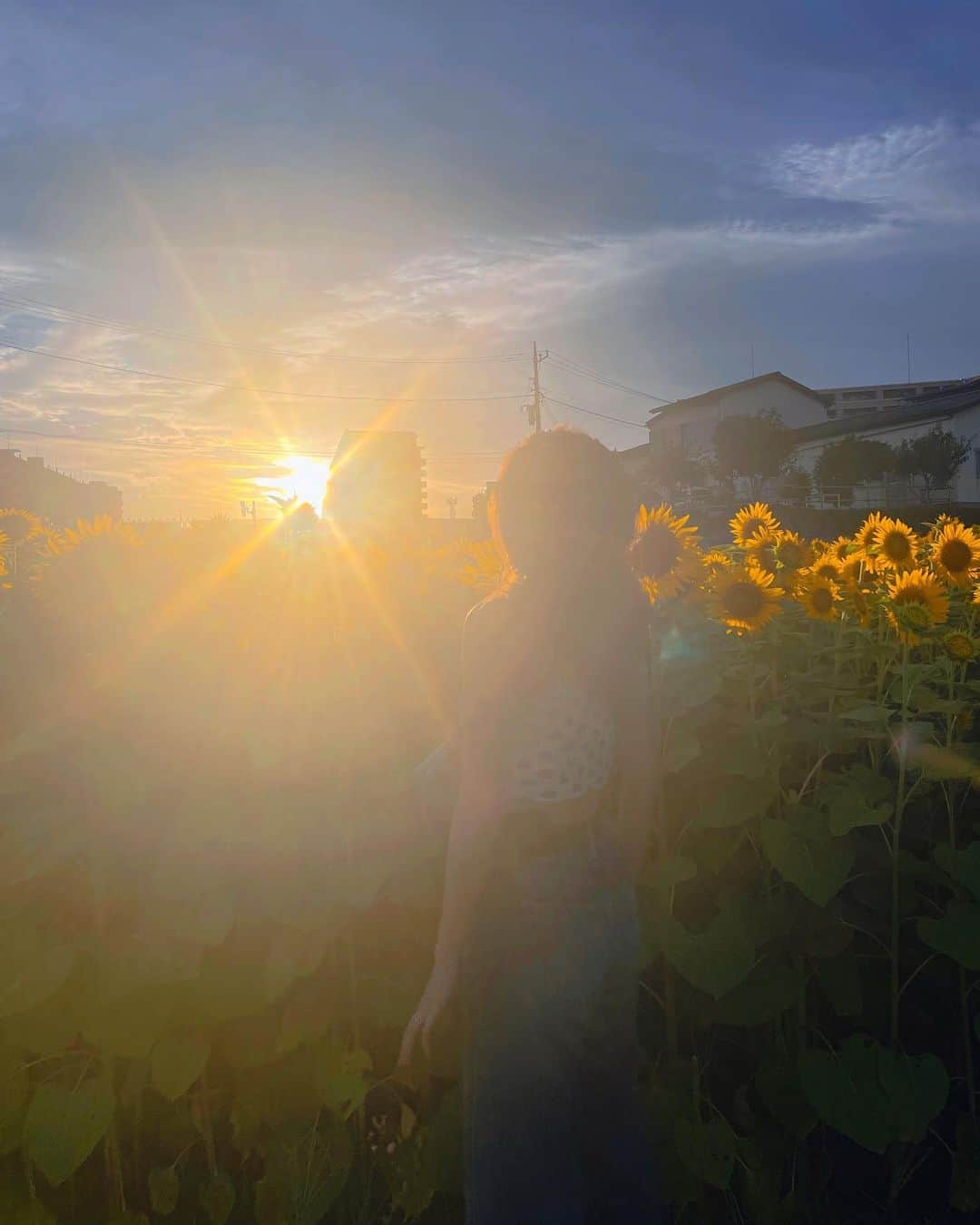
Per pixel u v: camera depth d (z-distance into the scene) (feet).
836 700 10.91
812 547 12.34
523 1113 6.70
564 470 7.16
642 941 8.36
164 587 9.50
